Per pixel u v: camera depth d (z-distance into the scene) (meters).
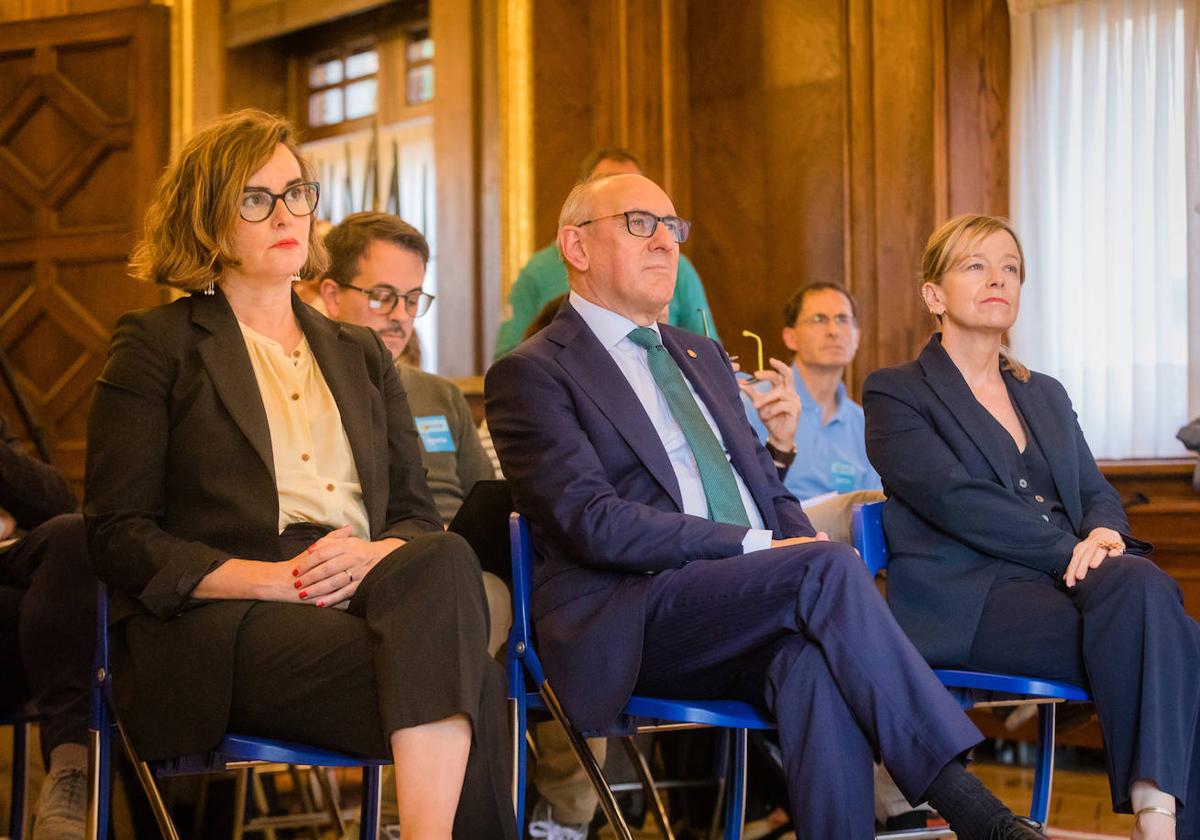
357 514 2.25
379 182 6.79
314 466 2.23
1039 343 4.84
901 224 5.13
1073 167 4.81
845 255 5.27
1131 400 4.67
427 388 3.37
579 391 2.44
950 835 3.10
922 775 2.03
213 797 3.14
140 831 2.93
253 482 2.14
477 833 1.90
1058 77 4.84
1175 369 4.59
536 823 3.04
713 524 2.29
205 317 2.21
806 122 5.43
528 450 2.38
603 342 2.58
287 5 6.50
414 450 2.40
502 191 5.80
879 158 5.20
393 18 6.74
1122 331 4.69
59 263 6.17
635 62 5.73
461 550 1.92
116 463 2.11
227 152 2.22
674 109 5.74
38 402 6.12
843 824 2.04
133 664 2.03
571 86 5.82
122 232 6.09
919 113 5.10
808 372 4.11
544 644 2.27
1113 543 2.58
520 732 2.29
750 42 5.61
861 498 2.99
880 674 2.06
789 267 5.46
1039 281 4.84
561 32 5.81
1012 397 2.91
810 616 2.10
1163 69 4.64
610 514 2.27
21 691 2.57
